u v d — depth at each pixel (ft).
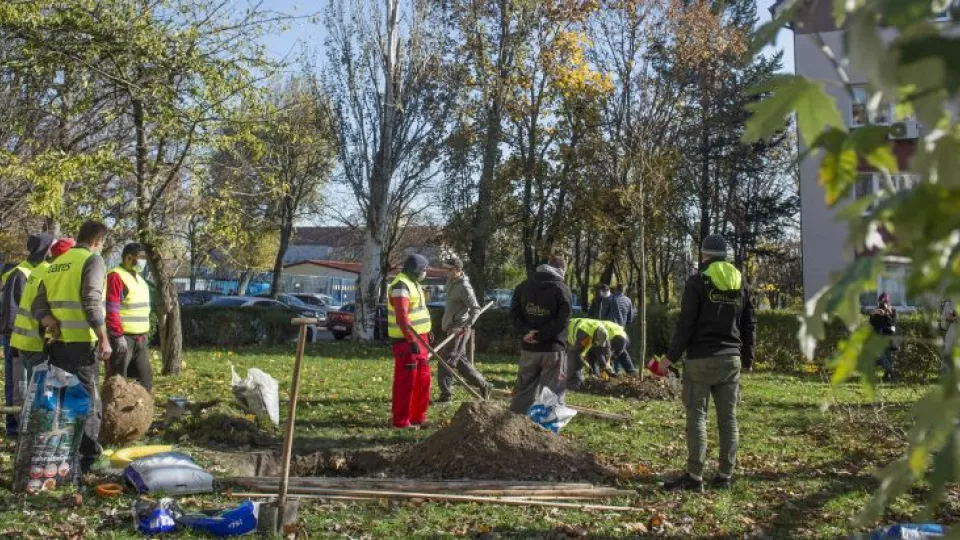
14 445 25.31
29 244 28.43
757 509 20.29
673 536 18.12
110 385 25.52
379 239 90.99
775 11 5.03
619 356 50.75
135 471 20.75
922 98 3.79
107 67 44.78
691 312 21.74
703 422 22.15
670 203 97.60
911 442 4.34
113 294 29.01
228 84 44.34
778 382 53.93
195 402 33.73
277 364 56.29
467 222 104.78
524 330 28.86
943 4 3.72
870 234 4.16
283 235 137.49
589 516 19.56
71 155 43.09
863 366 4.66
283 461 17.99
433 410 35.27
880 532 15.85
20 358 26.68
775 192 138.31
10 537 16.99
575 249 132.57
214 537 17.39
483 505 20.20
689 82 110.32
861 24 3.68
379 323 96.02
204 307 81.56
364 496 20.45
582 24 103.86
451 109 93.45
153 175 45.24
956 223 3.81
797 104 4.92
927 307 4.11
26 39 43.57
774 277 165.89
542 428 24.64
